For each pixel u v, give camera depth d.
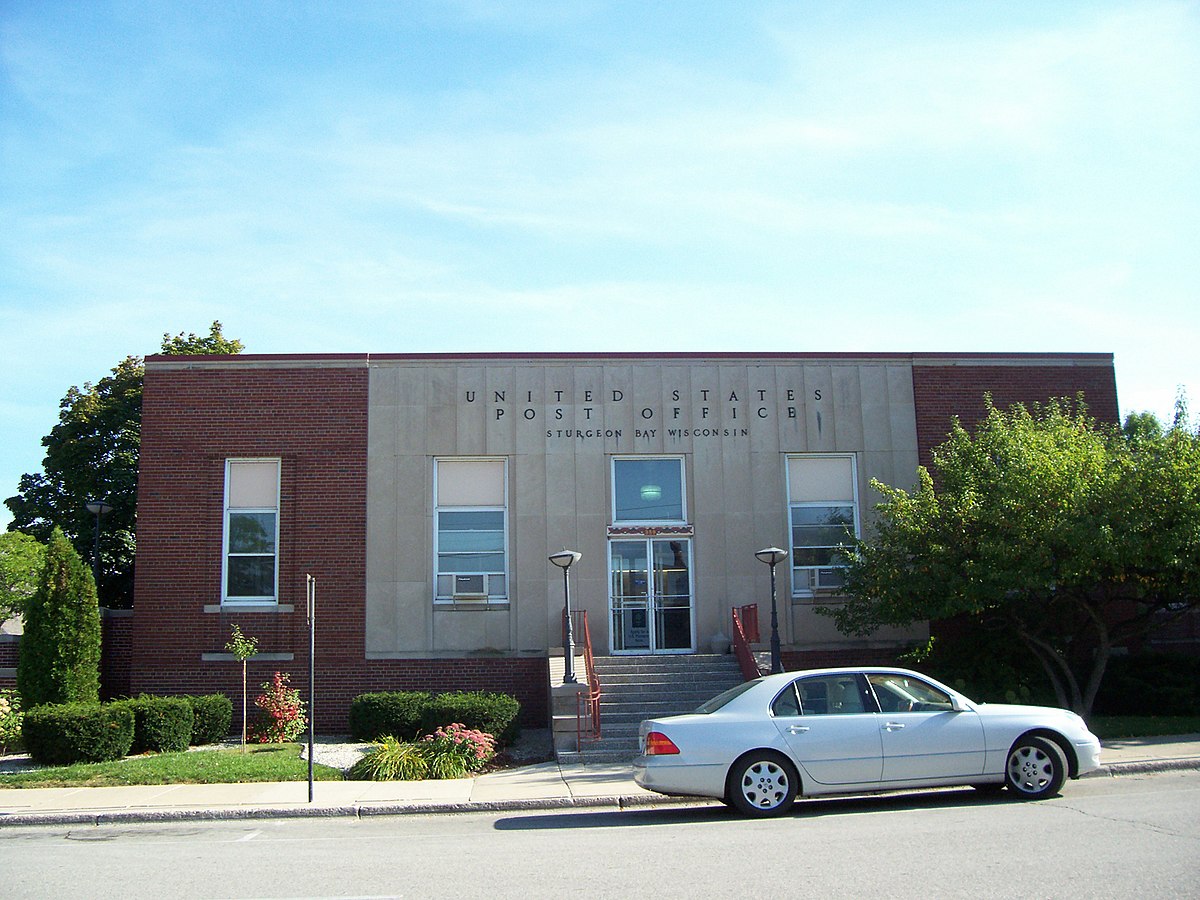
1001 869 8.56
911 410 22.58
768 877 8.54
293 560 21.22
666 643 21.44
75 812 13.09
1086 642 22.00
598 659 20.14
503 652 21.11
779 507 21.94
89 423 33.66
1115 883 8.02
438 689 20.95
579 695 17.36
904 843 9.73
